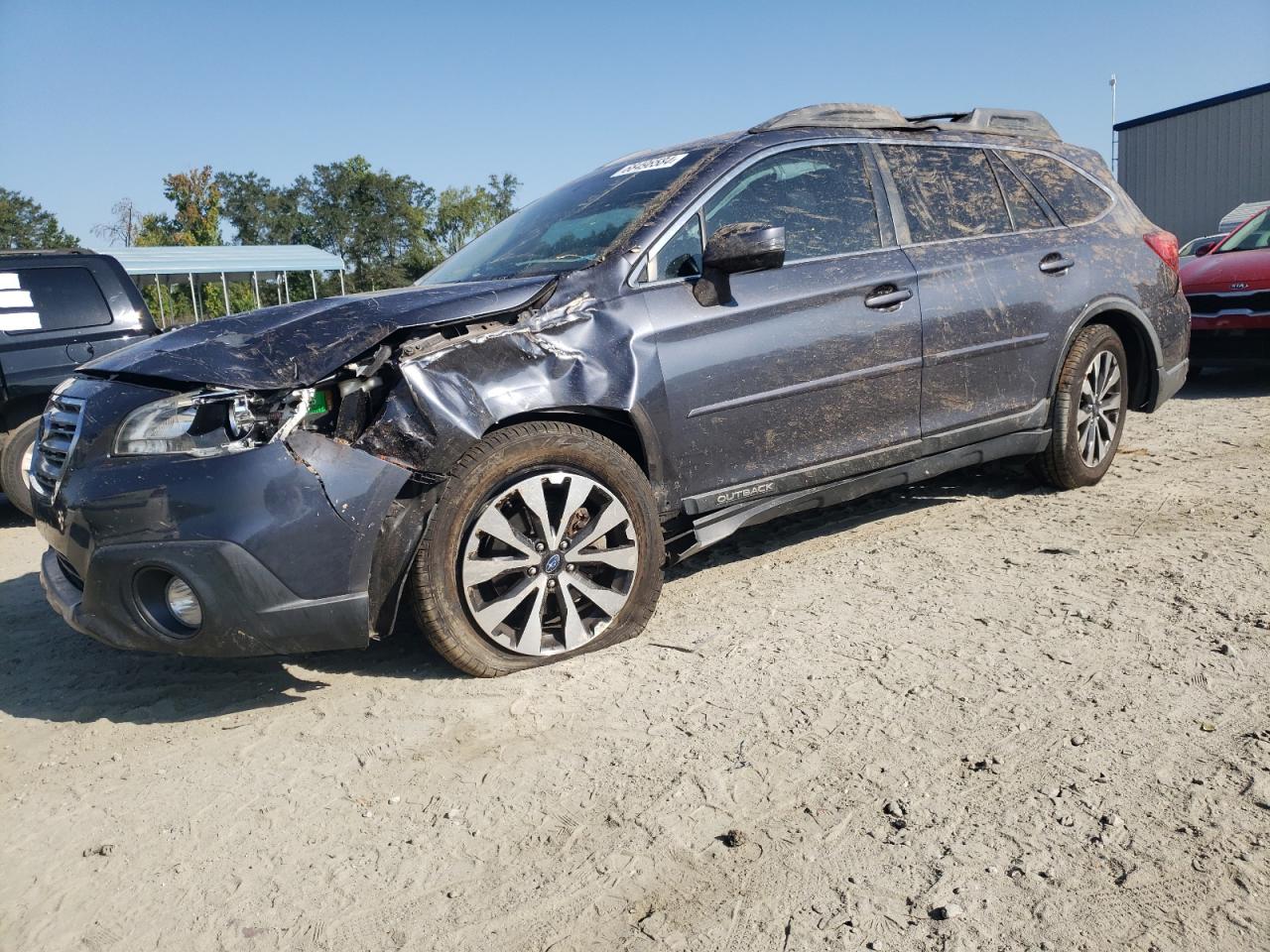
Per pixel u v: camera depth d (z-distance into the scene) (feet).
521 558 11.68
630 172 15.15
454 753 10.10
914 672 11.17
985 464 20.18
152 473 10.49
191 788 9.80
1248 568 13.64
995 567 14.52
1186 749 9.22
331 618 10.75
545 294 12.30
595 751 9.93
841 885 7.66
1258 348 27.94
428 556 11.13
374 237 254.88
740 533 17.47
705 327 13.09
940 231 15.93
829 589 14.12
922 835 8.19
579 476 11.91
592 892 7.82
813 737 9.89
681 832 8.48
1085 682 10.65
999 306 16.07
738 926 7.30
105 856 8.75
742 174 14.16
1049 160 18.21
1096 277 17.62
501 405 11.41
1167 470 19.93
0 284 23.20
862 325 14.44
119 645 10.90
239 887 8.21
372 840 8.73
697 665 11.76
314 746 10.46
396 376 11.13
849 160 15.33
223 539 10.30
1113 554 14.66
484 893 7.90
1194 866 7.59
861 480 14.90
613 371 12.28
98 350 24.21
